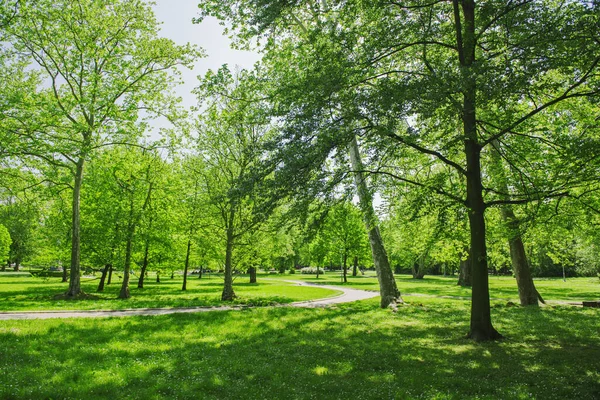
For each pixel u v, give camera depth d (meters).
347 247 52.91
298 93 11.34
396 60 13.84
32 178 24.75
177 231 30.41
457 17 11.34
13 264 92.12
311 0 13.13
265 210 11.80
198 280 56.75
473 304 11.89
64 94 25.25
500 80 8.97
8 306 18.31
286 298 26.33
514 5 10.16
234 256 27.08
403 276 77.38
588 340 11.23
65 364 8.57
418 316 17.00
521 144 14.38
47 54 23.45
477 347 10.51
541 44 9.01
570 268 66.19
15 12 21.61
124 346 10.52
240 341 11.70
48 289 31.05
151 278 63.09
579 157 9.94
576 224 16.12
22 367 8.19
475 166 11.73
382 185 14.09
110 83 23.97
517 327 13.49
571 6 10.26
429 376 7.89
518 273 20.45
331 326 14.45
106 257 29.30
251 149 12.47
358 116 10.32
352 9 12.04
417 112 9.61
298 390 7.07
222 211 25.16
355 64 11.30
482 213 11.71
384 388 7.12
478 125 12.39
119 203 27.72
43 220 29.78
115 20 24.67
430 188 12.34
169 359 9.33
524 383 7.33
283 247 37.19
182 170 27.42
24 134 20.36
